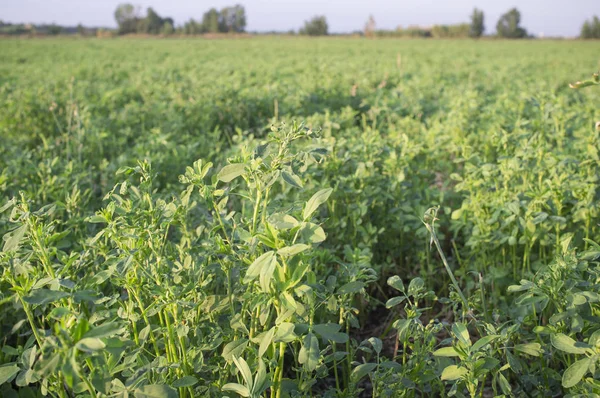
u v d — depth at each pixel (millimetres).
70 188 4223
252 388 1717
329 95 10516
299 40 62250
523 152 3887
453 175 3914
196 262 2213
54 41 54750
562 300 2170
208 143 6508
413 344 2244
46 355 1384
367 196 3994
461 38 76500
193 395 2164
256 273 1701
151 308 2029
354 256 2891
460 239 4527
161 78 13500
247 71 16203
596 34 73938
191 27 92938
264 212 2002
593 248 2420
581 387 1948
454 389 1984
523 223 3199
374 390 2273
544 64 22219
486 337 1887
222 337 2289
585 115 6656
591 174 3576
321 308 3098
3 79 15750
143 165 2131
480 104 8078
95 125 7414
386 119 8391
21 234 1896
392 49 37625
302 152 2057
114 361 1833
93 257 2842
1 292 2330
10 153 5824
